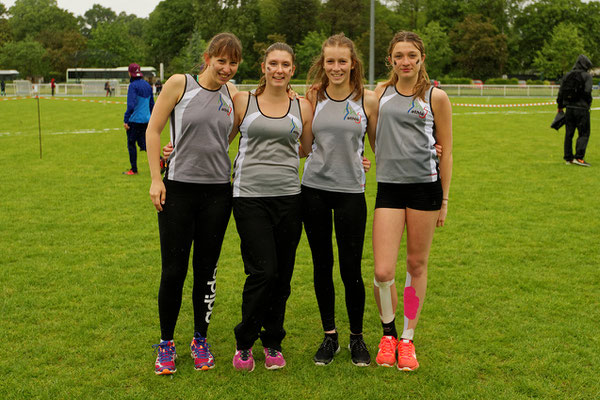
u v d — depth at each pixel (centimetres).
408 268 352
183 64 5622
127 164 1062
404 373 334
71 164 1054
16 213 696
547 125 1811
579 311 420
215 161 320
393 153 332
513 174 966
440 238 605
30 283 469
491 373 333
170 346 335
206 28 6994
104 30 7331
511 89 4184
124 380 323
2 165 1033
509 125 1809
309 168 334
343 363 346
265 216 325
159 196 319
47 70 7750
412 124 327
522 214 703
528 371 334
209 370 337
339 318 410
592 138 1454
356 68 325
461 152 1222
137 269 505
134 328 389
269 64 316
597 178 927
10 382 318
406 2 7644
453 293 454
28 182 886
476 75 6762
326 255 344
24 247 565
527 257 543
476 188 855
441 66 6338
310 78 337
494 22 7162
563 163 1074
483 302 436
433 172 333
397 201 338
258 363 346
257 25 7275
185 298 445
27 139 1424
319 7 7412
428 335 382
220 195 327
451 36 6806
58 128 1734
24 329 384
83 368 335
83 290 455
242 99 327
